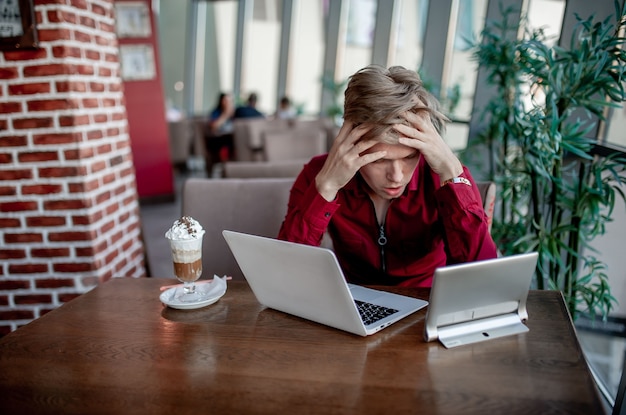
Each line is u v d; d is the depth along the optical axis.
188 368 0.88
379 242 1.38
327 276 0.95
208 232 1.68
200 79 10.09
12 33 1.85
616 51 1.55
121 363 0.91
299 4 7.91
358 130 1.14
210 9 9.50
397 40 6.03
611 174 1.76
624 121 1.99
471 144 2.60
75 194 1.99
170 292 1.22
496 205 2.65
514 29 2.35
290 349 0.94
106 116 2.18
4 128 1.94
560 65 1.69
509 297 1.00
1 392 0.83
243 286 1.28
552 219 1.87
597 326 2.17
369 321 1.03
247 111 7.07
